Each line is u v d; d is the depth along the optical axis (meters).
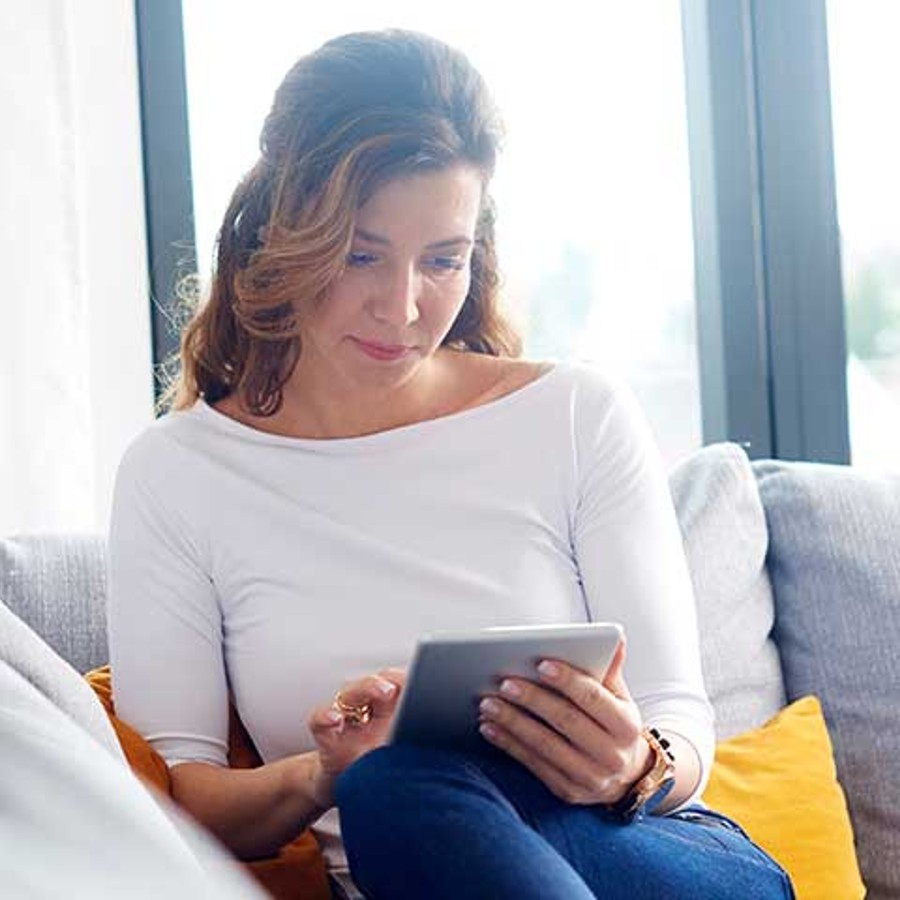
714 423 2.98
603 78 2.96
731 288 2.94
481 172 1.73
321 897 1.68
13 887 0.93
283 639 1.74
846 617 2.13
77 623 1.93
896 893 2.04
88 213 2.68
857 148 3.01
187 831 1.21
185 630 1.78
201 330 1.90
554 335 2.95
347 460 1.81
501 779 1.42
